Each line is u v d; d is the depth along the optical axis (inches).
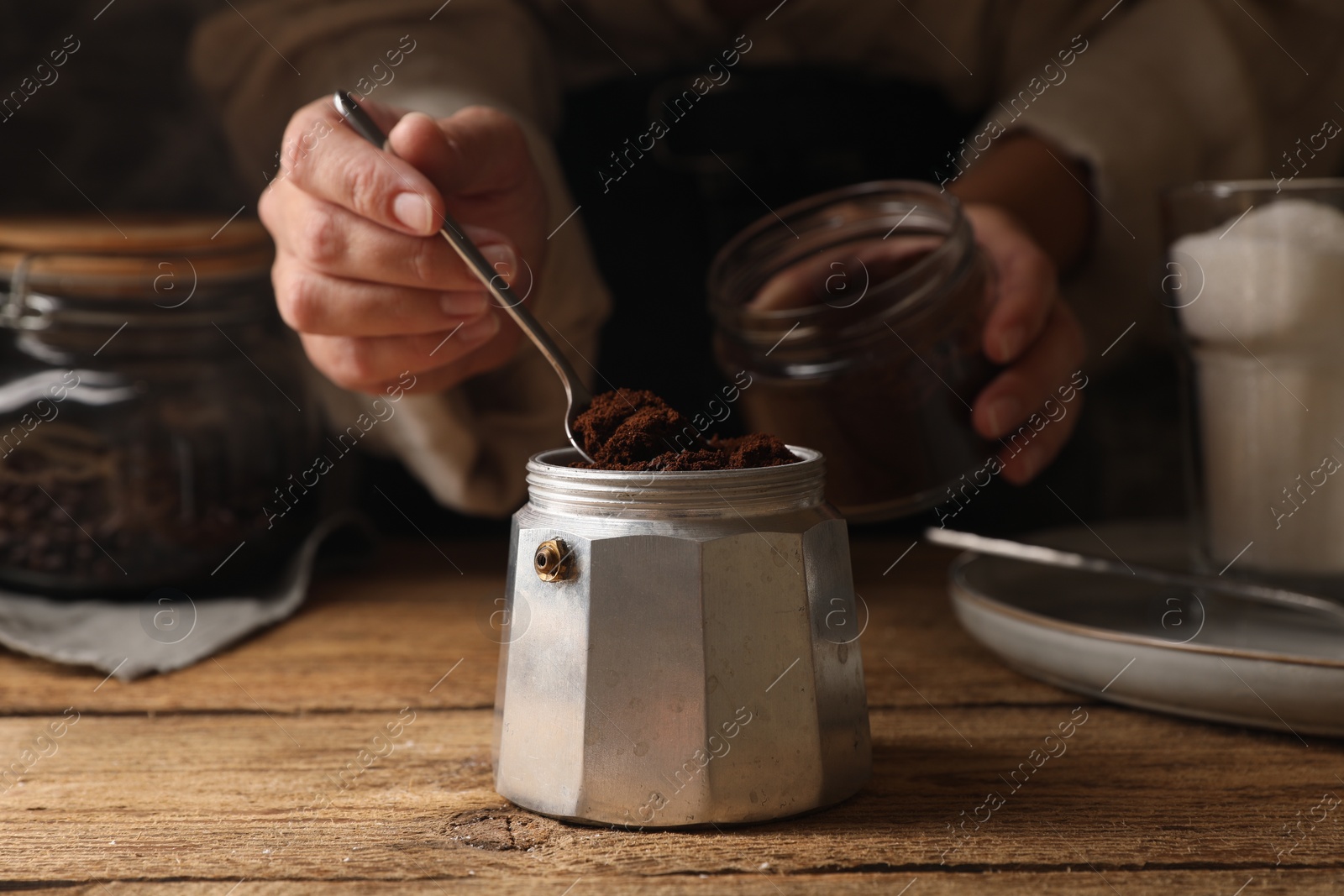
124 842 20.1
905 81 35.2
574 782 19.8
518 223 24.8
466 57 30.5
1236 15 32.6
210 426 26.8
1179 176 30.7
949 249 23.2
